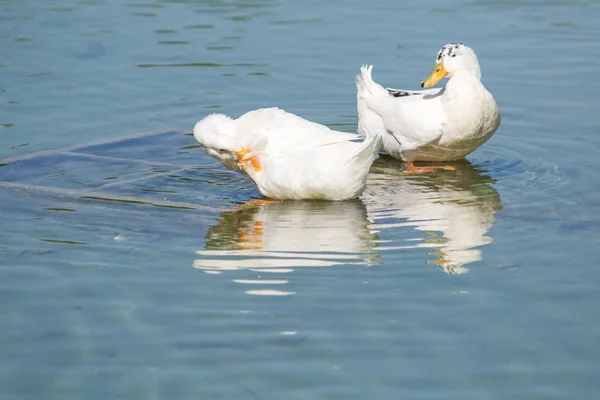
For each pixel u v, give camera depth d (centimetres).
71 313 969
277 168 1298
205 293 1011
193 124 1684
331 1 2417
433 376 837
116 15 2323
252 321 944
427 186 1409
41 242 1166
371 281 1037
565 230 1195
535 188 1373
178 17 2306
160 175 1442
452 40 2089
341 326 931
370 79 1595
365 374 841
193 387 827
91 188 1376
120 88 1848
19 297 1005
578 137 1582
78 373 855
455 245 1148
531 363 858
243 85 1862
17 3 2416
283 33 2166
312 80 1886
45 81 1878
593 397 803
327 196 1306
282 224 1233
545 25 2194
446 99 1484
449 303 979
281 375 842
